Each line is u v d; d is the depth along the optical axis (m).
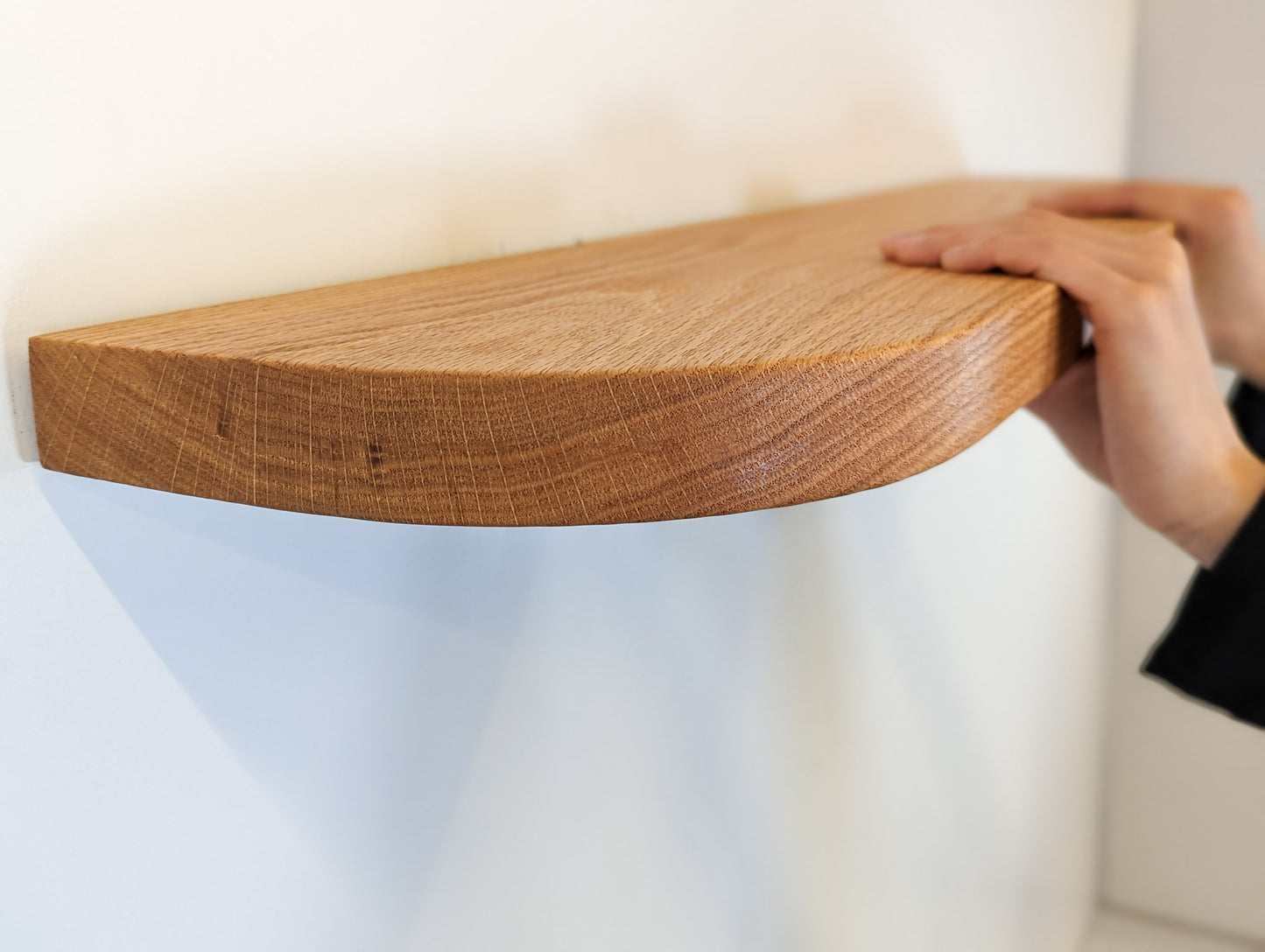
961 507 0.95
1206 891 1.62
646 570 0.52
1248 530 0.56
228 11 0.29
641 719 0.53
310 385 0.21
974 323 0.24
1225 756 1.55
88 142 0.26
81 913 0.28
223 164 0.30
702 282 0.31
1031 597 1.19
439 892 0.42
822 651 0.72
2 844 0.26
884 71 0.73
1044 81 1.06
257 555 0.32
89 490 0.27
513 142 0.41
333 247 0.34
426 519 0.21
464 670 0.42
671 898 0.58
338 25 0.33
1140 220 0.64
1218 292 0.69
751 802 0.65
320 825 0.36
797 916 0.73
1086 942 1.64
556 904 0.49
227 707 0.32
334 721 0.36
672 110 0.51
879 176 0.75
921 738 0.92
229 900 0.33
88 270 0.26
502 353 0.21
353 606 0.36
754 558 0.62
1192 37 1.28
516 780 0.46
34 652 0.26
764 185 0.60
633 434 0.20
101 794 0.28
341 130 0.33
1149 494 0.54
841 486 0.21
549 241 0.43
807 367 0.20
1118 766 1.64
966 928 1.10
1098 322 0.40
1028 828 1.28
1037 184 0.78
